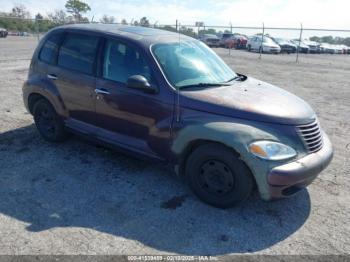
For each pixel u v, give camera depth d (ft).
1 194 13.11
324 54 119.85
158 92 13.46
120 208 12.48
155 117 13.60
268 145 11.50
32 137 18.98
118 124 14.92
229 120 12.17
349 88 39.88
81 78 15.79
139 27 17.16
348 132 22.31
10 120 21.86
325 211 12.84
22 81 34.99
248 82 15.58
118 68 14.75
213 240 10.91
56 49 17.15
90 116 15.90
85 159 16.42
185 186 14.23
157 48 14.43
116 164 15.99
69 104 16.58
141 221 11.73
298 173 11.51
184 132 12.73
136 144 14.52
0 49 67.51
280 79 45.29
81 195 13.26
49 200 12.83
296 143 11.97
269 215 12.42
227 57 76.89
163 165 14.74
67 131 17.30
